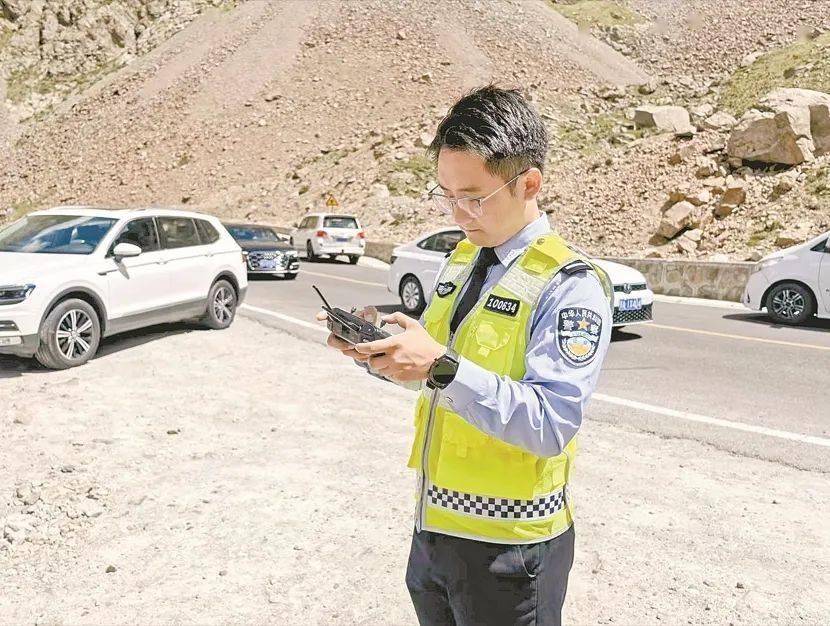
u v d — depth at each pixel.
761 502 4.48
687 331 11.23
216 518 4.14
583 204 27.70
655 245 23.22
